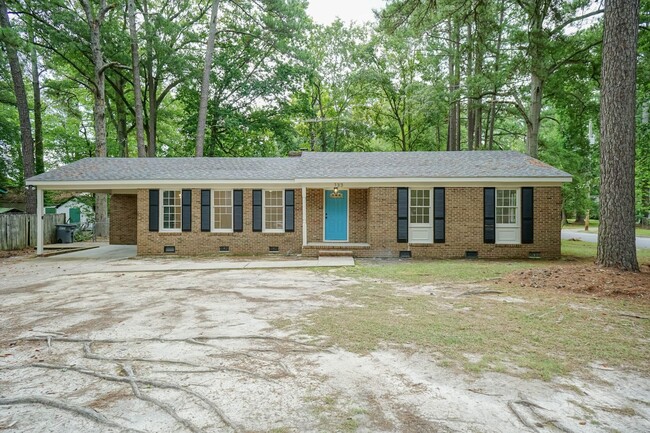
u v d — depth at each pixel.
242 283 8.91
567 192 22.31
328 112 33.53
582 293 7.14
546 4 13.35
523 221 13.70
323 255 13.90
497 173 13.66
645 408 3.11
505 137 35.88
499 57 20.80
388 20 11.90
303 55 25.52
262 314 6.09
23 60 19.58
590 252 14.82
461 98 21.34
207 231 15.37
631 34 8.82
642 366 3.93
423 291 7.76
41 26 20.94
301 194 15.47
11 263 13.11
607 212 8.95
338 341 4.77
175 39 25.48
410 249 13.98
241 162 17.17
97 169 15.87
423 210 14.09
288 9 23.84
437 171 14.10
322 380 3.69
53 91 27.83
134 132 36.25
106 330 5.32
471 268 10.71
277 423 2.92
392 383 3.60
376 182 14.03
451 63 26.50
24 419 3.03
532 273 8.86
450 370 3.88
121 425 2.92
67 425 2.94
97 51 20.73
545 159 21.88
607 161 8.97
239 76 26.28
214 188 15.38
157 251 15.28
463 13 12.93
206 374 3.85
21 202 30.00
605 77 9.05
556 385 3.52
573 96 19.84
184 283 9.00
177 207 15.59
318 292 7.79
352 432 2.78
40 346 4.71
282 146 31.45
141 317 5.98
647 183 29.48
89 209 32.09
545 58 16.09
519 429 2.81
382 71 28.88
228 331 5.22
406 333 5.03
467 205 13.89
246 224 15.45
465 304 6.57
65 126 35.75
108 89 28.86
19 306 6.79
